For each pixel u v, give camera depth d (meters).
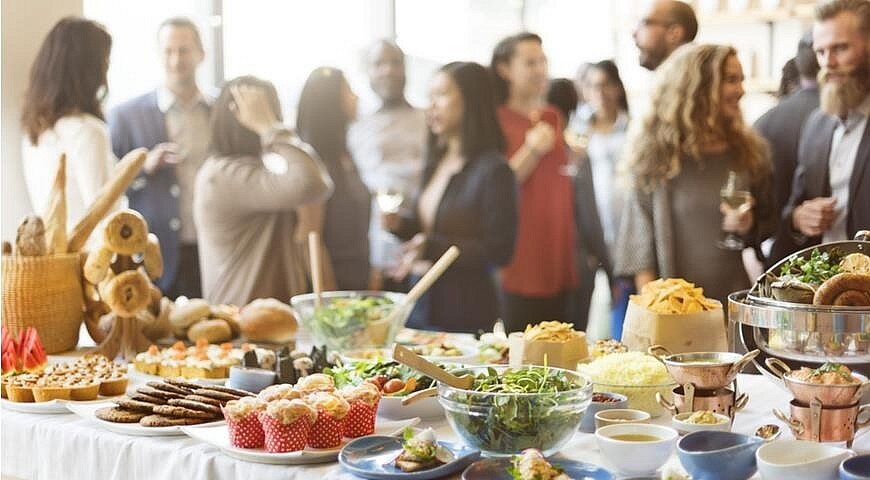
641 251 3.81
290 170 4.16
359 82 4.75
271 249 4.40
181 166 4.53
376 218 4.67
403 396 1.72
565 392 1.46
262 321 2.45
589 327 4.58
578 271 4.58
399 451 1.51
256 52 4.89
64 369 1.98
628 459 1.39
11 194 3.21
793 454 1.36
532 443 1.45
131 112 4.58
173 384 1.78
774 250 3.78
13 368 2.08
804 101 3.74
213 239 4.34
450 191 4.55
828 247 1.72
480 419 1.46
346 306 2.31
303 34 4.84
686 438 1.38
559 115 4.58
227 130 4.24
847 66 3.59
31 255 2.37
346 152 4.70
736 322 1.65
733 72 3.68
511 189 4.54
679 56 3.75
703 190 3.69
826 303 1.56
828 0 3.66
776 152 3.78
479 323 4.55
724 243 3.66
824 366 1.51
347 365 1.88
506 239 4.54
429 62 4.82
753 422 1.70
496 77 4.58
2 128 3.20
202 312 2.46
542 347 1.85
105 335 2.43
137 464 1.63
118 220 2.34
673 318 1.87
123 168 2.53
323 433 1.52
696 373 1.55
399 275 4.62
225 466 1.53
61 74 3.10
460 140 4.56
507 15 4.77
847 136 3.64
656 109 3.78
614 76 4.50
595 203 4.54
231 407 1.53
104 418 1.73
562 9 4.64
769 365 1.59
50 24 3.28
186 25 4.50
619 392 1.69
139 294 2.32
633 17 4.45
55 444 1.76
